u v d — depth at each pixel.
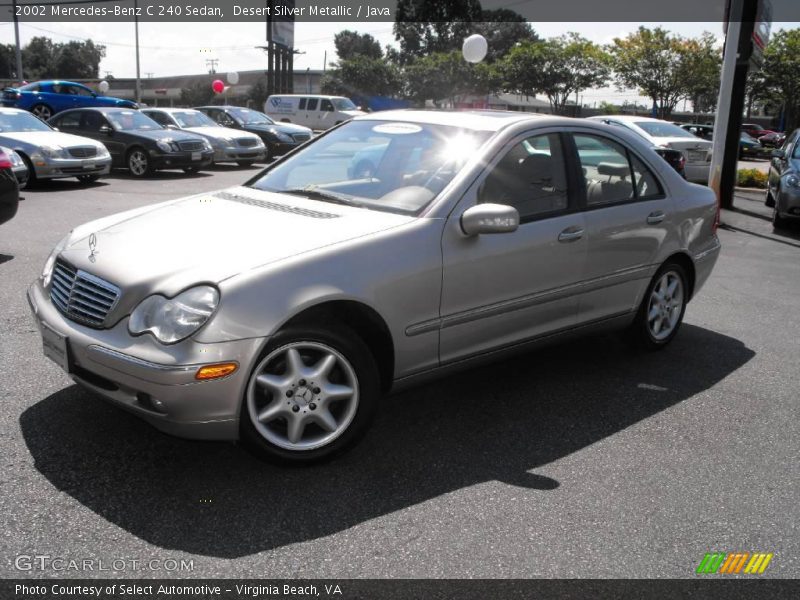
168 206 3.94
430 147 4.00
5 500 2.87
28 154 12.41
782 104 55.34
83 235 3.61
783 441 3.80
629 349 5.14
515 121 4.10
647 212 4.62
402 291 3.36
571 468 3.40
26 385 3.95
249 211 3.69
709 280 7.55
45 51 101.62
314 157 4.38
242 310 2.90
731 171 12.81
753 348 5.34
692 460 3.54
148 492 3.00
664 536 2.88
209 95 74.81
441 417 3.91
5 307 5.29
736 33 10.31
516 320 3.94
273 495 3.03
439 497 3.08
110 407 3.73
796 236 10.47
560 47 47.41
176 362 2.80
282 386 3.09
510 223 3.46
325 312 3.29
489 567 2.63
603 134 4.51
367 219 3.52
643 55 43.62
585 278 4.26
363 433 3.34
